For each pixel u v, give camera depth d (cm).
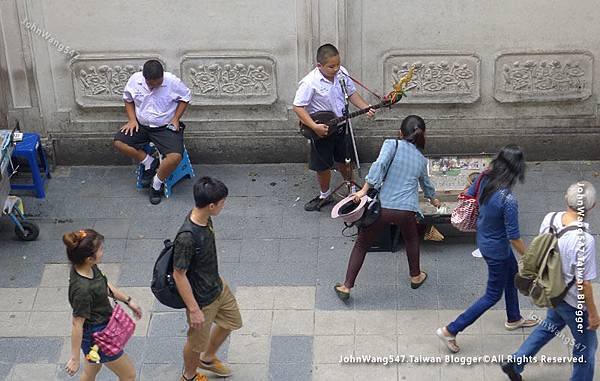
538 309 686
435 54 817
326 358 654
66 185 848
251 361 654
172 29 816
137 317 601
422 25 808
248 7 804
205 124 853
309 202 808
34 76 831
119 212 809
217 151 864
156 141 802
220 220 793
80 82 839
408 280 720
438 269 729
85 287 549
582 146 850
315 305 699
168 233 783
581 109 837
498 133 848
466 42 813
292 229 781
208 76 833
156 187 811
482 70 823
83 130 860
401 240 755
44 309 705
